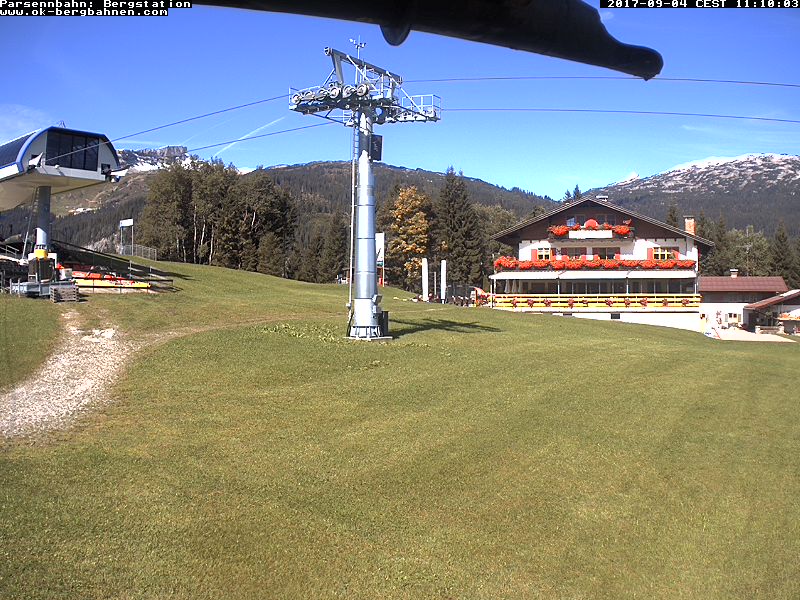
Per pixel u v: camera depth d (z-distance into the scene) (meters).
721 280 77.25
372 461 12.05
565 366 21.41
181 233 86.88
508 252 102.25
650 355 24.73
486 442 13.23
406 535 9.30
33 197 40.91
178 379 17.44
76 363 18.94
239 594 7.59
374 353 21.86
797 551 9.19
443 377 18.83
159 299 33.75
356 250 25.27
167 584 7.66
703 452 13.09
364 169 24.95
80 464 11.18
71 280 32.69
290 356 20.58
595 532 9.63
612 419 15.12
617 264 54.22
